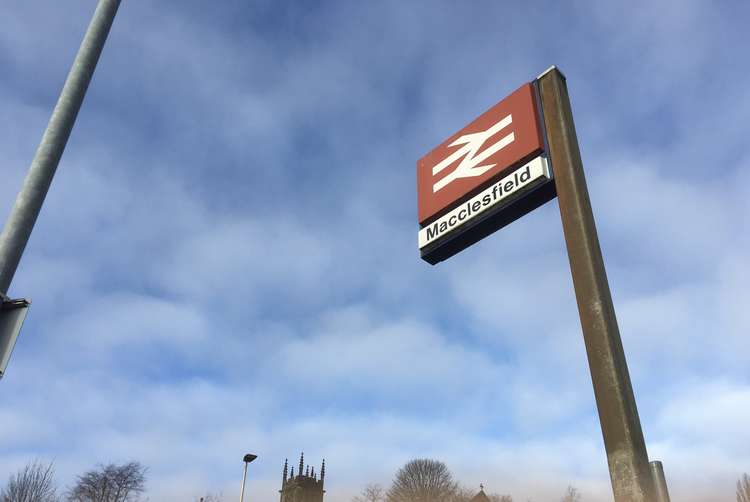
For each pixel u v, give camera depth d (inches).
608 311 166.2
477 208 233.0
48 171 193.3
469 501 3080.7
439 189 259.8
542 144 217.8
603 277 175.6
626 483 138.9
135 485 2568.9
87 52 220.7
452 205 247.9
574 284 179.0
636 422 148.5
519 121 232.5
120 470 2568.9
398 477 3132.4
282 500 3095.5
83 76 216.1
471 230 235.6
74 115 209.0
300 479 3080.7
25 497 1489.9
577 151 209.2
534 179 210.4
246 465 1375.5
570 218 190.9
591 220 188.7
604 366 157.8
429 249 250.5
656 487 138.9
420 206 266.7
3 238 175.2
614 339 161.5
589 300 170.9
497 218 227.9
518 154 223.3
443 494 3019.2
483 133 251.1
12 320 159.5
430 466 3134.8
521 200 216.4
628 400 150.9
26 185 187.5
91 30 225.9
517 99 239.9
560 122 216.7
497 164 232.1
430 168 274.2
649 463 144.0
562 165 205.3
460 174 251.1
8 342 155.2
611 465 145.2
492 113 251.6
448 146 270.7
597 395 157.0
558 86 229.1
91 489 2486.5
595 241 183.2
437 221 252.4
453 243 244.8
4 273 168.9
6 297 162.6
